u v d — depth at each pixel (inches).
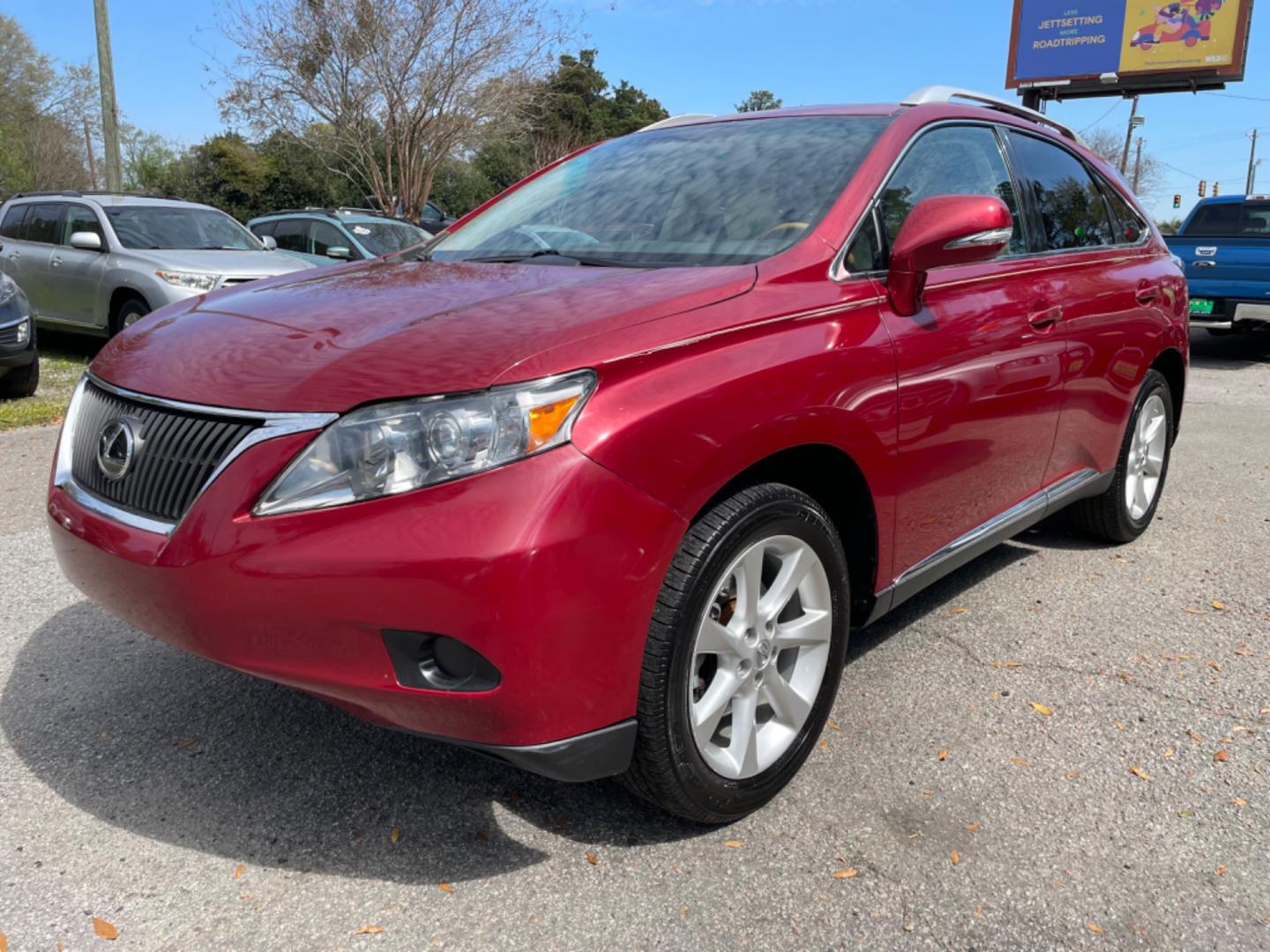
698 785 86.3
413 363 77.3
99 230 382.0
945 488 113.5
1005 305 121.1
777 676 94.9
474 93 825.5
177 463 82.4
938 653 131.3
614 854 89.0
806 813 95.3
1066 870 87.3
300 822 93.4
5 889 83.3
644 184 124.2
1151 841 91.6
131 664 125.3
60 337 472.1
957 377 110.1
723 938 78.7
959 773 102.3
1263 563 168.4
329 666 75.8
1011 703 117.3
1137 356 158.9
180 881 84.7
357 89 813.9
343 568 73.0
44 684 119.5
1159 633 138.6
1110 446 158.2
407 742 107.8
